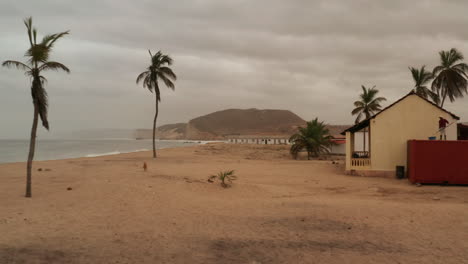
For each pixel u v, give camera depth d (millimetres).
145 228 8609
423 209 10734
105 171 21922
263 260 6277
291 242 7457
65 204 11492
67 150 76250
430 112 21250
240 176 21984
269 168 28125
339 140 50188
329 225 8977
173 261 6203
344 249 6930
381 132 21828
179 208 11281
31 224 8773
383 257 6391
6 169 24000
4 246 6859
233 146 73625
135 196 12852
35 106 12852
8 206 11016
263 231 8414
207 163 32500
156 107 39938
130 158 38500
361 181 19828
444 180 17594
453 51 34969
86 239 7539
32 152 12930
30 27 12273
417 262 6094
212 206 11750
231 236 7949
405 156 21375
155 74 38500
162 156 43000
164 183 16016
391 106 21703
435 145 17812
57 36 12672
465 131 26938
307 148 42781
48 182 16641
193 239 7668
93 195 12883
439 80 35312
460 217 9562
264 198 13898
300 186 17969
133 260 6227
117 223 9094
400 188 16859
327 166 29531
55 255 6418
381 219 9539
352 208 11102
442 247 6953
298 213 10508
